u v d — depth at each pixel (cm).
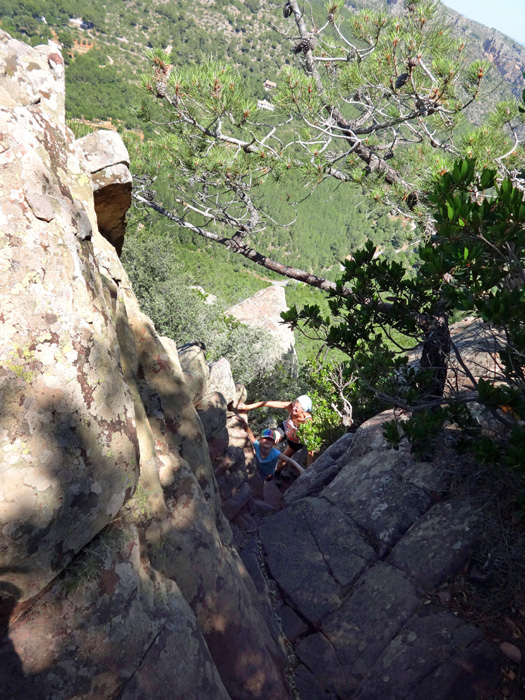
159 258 1357
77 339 167
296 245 13200
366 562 343
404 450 426
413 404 384
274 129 691
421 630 288
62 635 166
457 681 262
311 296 6053
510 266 270
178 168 761
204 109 640
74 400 164
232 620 246
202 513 265
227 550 290
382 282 463
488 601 299
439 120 732
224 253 9506
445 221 272
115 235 318
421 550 331
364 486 409
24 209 158
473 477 358
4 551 149
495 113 716
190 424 303
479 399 287
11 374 148
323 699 278
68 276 169
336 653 296
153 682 183
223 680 237
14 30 16825
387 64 665
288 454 702
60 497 159
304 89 663
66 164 198
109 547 187
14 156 159
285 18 761
